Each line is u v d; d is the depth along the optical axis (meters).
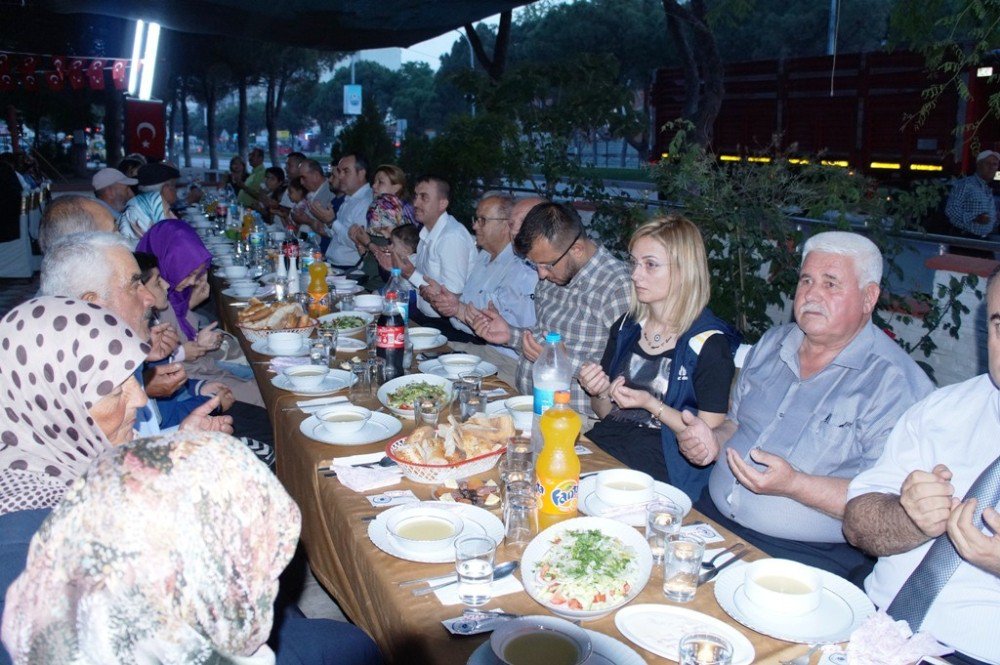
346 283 5.52
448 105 49.06
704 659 1.51
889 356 2.55
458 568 1.82
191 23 7.43
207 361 4.36
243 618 1.14
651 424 3.03
